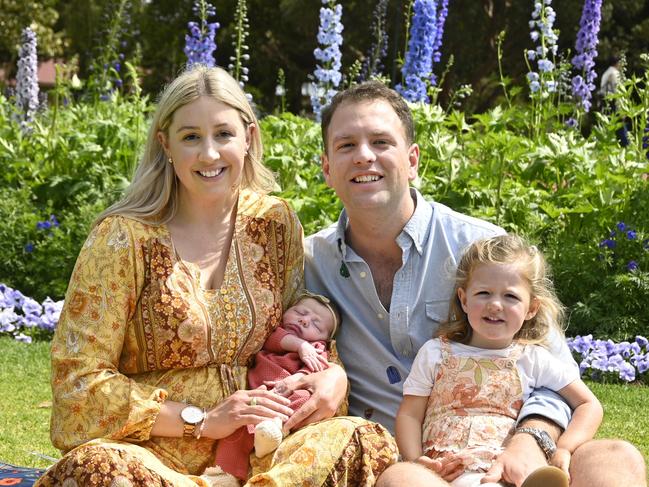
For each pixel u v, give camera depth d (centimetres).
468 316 386
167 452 355
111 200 881
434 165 812
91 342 355
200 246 383
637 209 782
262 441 346
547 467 305
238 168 383
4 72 2756
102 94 1107
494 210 775
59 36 2702
